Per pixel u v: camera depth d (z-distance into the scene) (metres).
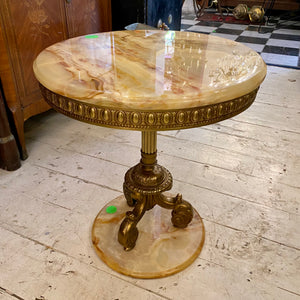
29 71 1.59
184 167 1.60
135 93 0.70
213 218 1.30
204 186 1.47
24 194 1.40
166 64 0.88
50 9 1.63
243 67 0.86
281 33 4.15
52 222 1.27
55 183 1.47
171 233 1.21
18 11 1.45
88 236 1.21
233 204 1.38
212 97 0.71
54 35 1.70
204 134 1.90
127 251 1.13
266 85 2.57
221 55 0.96
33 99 1.66
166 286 1.03
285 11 5.01
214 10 5.42
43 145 1.76
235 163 1.65
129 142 1.81
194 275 1.07
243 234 1.23
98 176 1.53
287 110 2.20
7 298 0.99
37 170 1.56
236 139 1.86
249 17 4.64
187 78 0.78
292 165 1.64
